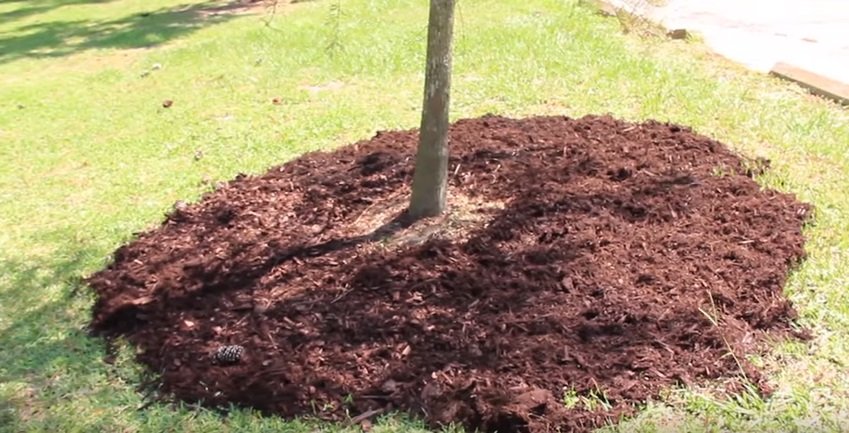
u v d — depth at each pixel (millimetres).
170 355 3439
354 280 3721
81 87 8734
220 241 4332
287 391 3119
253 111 6926
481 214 4250
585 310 3395
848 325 3350
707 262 3715
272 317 3557
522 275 3652
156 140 6492
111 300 3930
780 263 3721
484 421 2891
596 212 4164
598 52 7406
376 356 3254
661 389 2990
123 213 5141
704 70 6781
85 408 3244
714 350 3164
